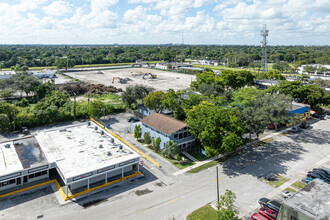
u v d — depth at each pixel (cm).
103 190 3553
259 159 4566
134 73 17225
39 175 3772
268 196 3406
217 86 7381
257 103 5372
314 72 15762
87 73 17050
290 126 6456
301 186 3644
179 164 4369
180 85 12181
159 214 3034
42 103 7581
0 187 3456
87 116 7188
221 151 4262
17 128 5994
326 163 4384
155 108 6425
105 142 4531
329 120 7038
